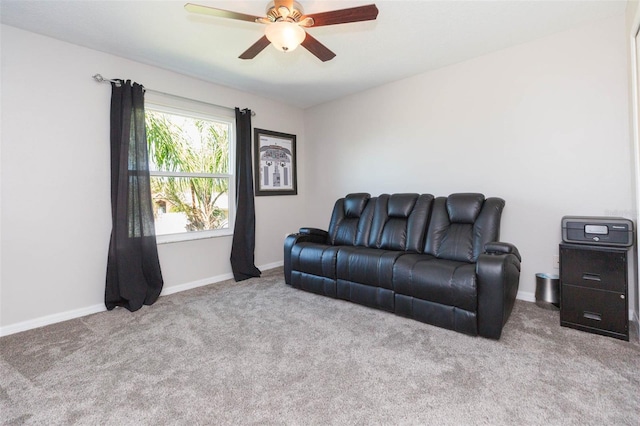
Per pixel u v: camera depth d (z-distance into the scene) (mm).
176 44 2641
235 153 3768
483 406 1395
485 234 2545
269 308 2684
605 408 1360
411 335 2119
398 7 2160
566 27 2477
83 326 2369
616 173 2357
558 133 2594
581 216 2363
